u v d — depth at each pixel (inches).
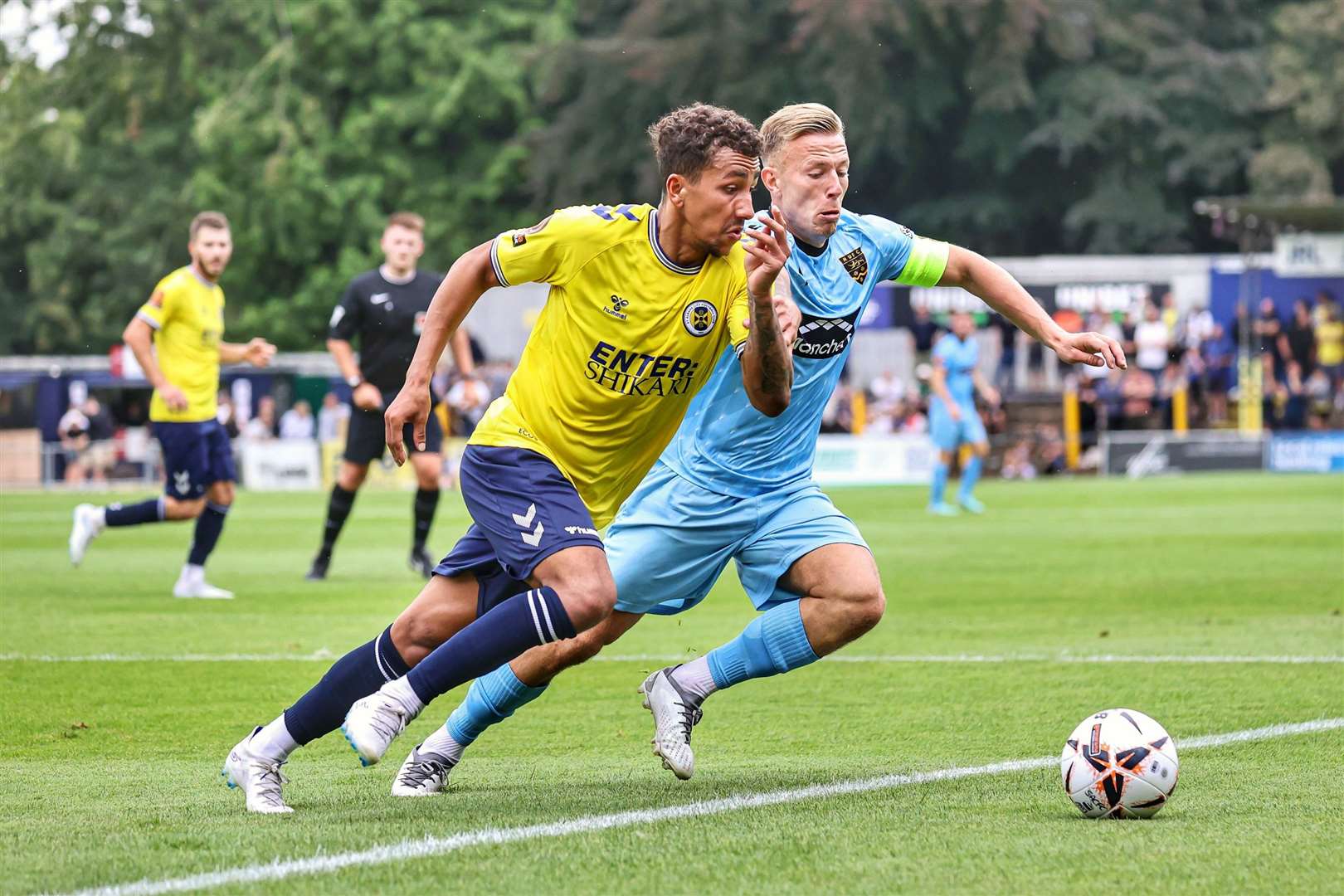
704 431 634.8
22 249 6043.3
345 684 576.1
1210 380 3740.2
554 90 5093.5
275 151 5423.2
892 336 3816.4
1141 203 4995.1
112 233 5703.7
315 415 3941.9
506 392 591.5
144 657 1015.6
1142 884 454.0
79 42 5851.4
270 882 457.4
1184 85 4869.6
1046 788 601.9
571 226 565.3
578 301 570.3
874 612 618.8
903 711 807.1
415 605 590.2
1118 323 3818.9
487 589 593.0
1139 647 1035.9
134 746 729.6
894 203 5172.2
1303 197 4869.6
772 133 623.5
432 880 459.8
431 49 5378.9
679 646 1083.9
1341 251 3673.7
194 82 5698.8
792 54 4862.2
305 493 3348.9
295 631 1145.4
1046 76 5009.8
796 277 623.8
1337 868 470.9
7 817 554.6
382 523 2415.1
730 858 486.6
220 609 1288.1
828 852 494.3
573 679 935.0
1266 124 5098.4
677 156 552.7
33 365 3922.2
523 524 567.2
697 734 749.9
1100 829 526.3
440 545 2005.4
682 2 4904.0
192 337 1364.4
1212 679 892.6
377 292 1461.6
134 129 5851.4
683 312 570.6
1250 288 3762.3
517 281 570.6
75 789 618.5
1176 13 5118.1
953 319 2444.6
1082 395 3604.8
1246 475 3385.8
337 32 5383.9
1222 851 492.1
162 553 1908.2
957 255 658.2
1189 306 3804.1
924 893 446.9
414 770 606.2
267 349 1401.3
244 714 814.5
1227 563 1626.5
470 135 5511.8
